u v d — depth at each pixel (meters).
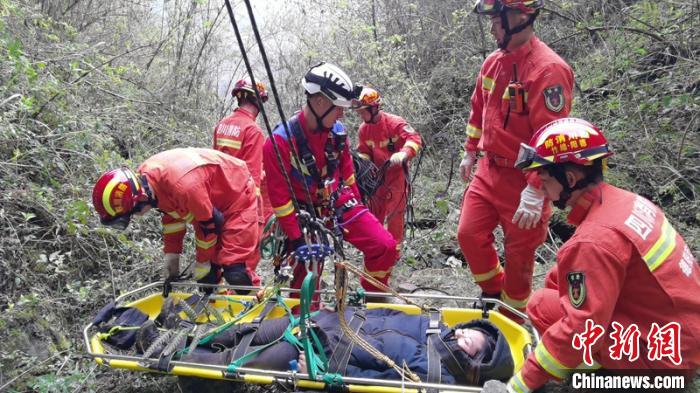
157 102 6.16
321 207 3.27
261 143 4.43
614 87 5.42
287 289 3.10
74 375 3.00
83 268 4.05
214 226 3.38
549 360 2.20
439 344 2.62
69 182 4.20
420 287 4.35
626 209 2.23
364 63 7.67
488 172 3.16
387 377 2.61
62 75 5.11
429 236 5.12
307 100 3.03
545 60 2.84
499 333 2.69
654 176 4.75
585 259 2.13
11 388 3.02
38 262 3.61
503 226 3.19
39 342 3.36
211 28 7.46
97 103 5.52
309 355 2.45
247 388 3.02
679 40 5.16
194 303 3.17
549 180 2.30
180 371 2.67
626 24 5.94
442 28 7.88
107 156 4.16
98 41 6.69
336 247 3.03
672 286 2.21
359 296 3.06
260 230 4.21
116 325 3.03
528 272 3.24
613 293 2.13
